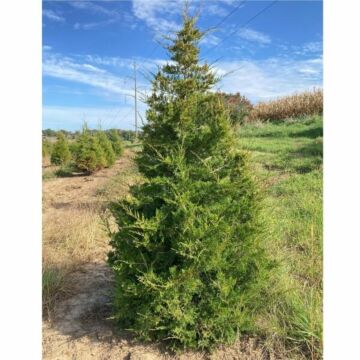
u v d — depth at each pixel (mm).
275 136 17344
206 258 3039
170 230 3068
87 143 16156
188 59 3207
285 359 3086
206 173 3162
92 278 4762
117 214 3350
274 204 6301
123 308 3287
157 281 2998
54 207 9273
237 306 3168
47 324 3762
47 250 5672
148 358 3166
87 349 3340
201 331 3236
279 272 3926
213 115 3256
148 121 3258
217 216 3014
